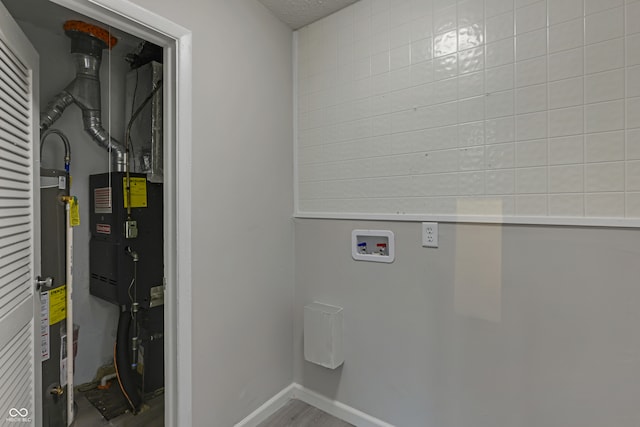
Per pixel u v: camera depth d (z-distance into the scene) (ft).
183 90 4.35
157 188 6.39
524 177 4.16
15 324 3.57
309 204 6.24
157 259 6.35
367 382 5.50
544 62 4.01
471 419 4.57
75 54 6.05
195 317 4.56
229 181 5.07
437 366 4.83
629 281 3.59
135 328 6.05
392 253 5.22
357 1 5.53
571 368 3.90
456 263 4.65
